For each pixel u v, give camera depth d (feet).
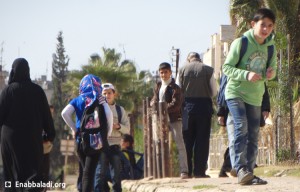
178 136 91.76
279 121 109.91
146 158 103.09
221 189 66.39
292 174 88.33
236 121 66.54
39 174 69.10
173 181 84.17
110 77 321.32
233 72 65.62
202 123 92.48
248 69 66.44
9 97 68.90
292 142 108.27
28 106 69.00
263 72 67.05
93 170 69.46
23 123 68.69
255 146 67.72
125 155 103.45
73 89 324.39
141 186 86.48
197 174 92.53
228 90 67.26
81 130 68.95
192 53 95.09
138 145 227.81
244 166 66.85
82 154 69.97
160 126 93.66
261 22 65.62
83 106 69.87
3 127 69.10
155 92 95.30
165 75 92.99
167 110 92.07
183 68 93.71
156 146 96.37
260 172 92.22
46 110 70.03
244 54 66.28
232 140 70.18
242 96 66.74
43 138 73.00
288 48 116.98
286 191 61.31
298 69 143.02
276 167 94.68
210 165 149.79
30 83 69.82
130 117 131.75
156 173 97.60
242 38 66.49
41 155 69.62
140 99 346.54
